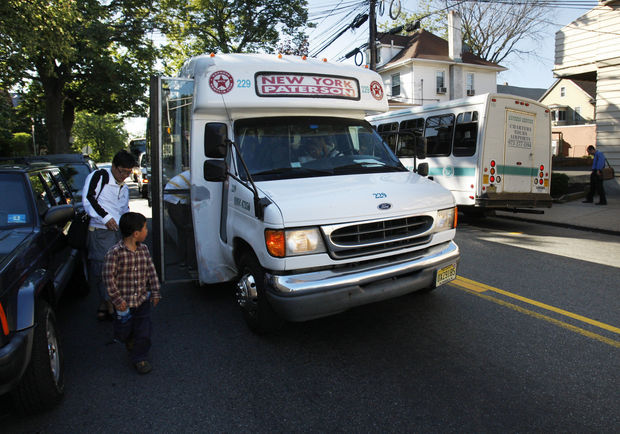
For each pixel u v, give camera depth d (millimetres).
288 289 3590
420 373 3615
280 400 3299
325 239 3682
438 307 5023
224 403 3285
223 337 4422
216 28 28781
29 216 4129
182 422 3072
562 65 14703
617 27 13047
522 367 3656
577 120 41969
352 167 4680
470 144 10055
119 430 3010
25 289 3098
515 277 6148
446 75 31250
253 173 4367
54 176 5633
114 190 4793
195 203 4863
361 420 3020
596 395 3232
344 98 5023
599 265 6746
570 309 4910
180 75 5762
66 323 4949
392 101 29125
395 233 4004
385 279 3918
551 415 3010
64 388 3535
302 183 4156
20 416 3215
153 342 4359
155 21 22906
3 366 2707
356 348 4098
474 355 3887
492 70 32906
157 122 4805
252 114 4742
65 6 11484
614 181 13688
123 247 3652
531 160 10461
